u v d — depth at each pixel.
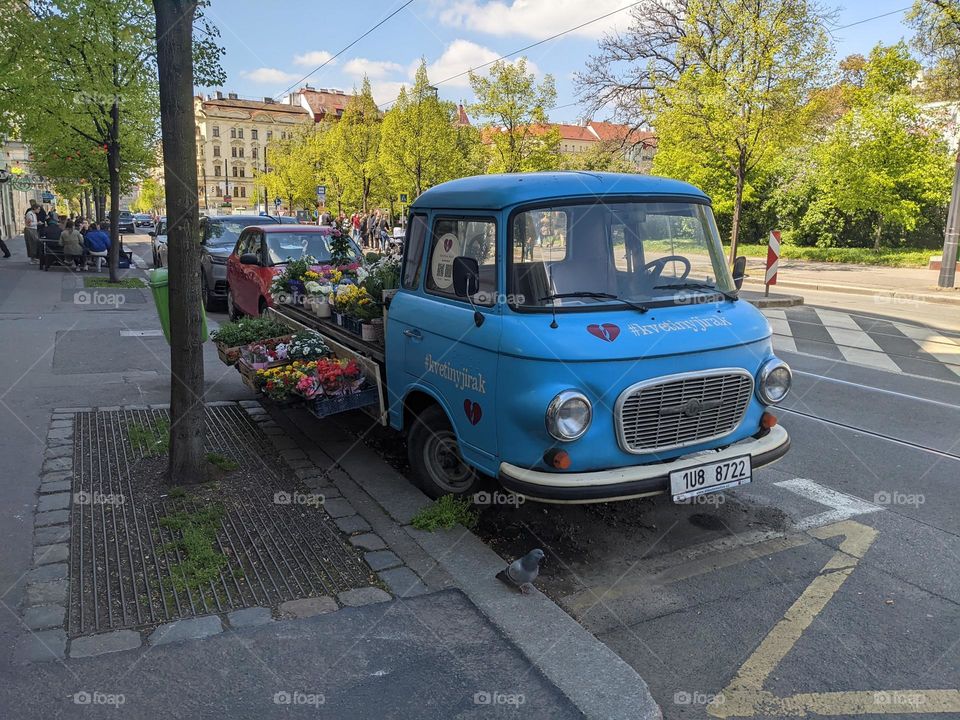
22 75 14.36
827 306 15.35
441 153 32.09
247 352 6.68
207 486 5.08
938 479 5.58
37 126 16.44
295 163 51.44
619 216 4.48
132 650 3.23
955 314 14.14
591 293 4.29
